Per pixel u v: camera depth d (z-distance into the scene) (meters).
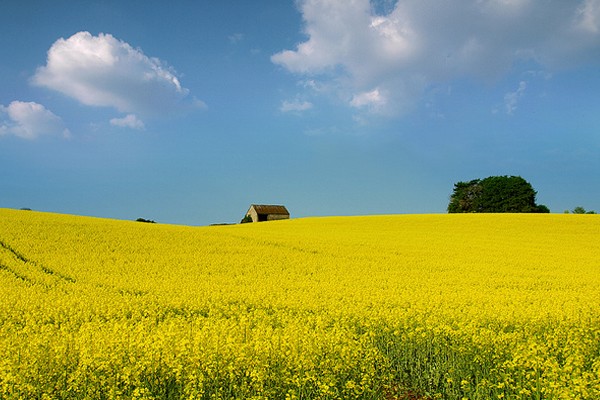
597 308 15.96
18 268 22.50
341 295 18.11
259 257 28.00
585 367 10.25
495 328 13.10
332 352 9.74
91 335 10.64
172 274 22.97
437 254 31.39
